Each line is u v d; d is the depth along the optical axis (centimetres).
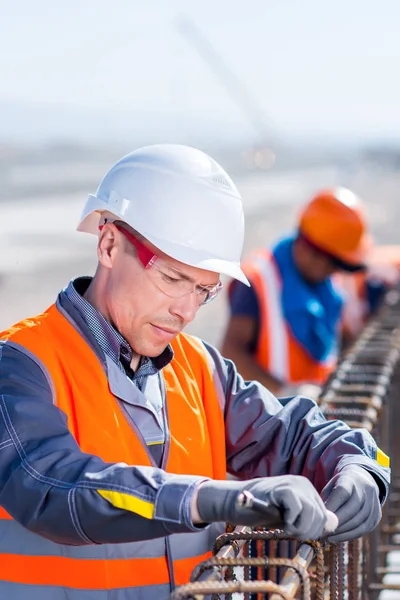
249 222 3119
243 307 569
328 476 246
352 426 322
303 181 7662
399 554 460
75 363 240
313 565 269
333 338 600
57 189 4778
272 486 190
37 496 206
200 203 244
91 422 236
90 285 252
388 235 2745
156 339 243
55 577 236
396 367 492
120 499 197
